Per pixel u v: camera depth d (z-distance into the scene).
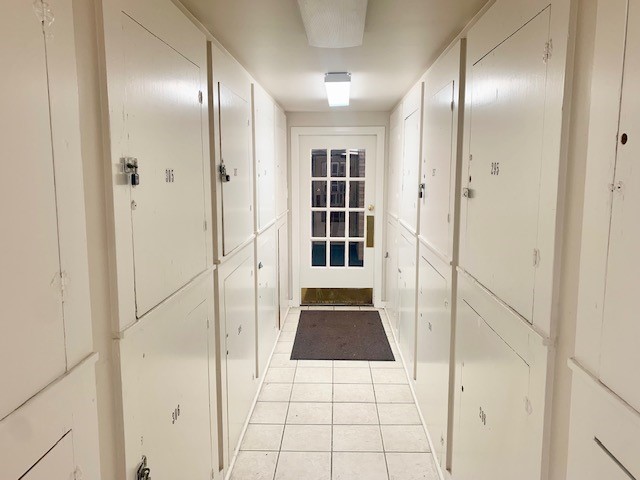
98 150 1.05
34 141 0.81
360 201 5.18
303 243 5.25
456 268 2.04
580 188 1.02
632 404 0.81
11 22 0.75
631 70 0.82
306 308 5.27
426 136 2.71
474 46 1.77
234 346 2.44
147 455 1.31
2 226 0.73
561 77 1.07
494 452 1.54
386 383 3.43
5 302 0.74
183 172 1.60
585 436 0.98
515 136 1.35
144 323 1.26
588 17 0.99
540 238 1.18
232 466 2.43
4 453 0.74
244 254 2.70
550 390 1.15
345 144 5.05
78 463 0.96
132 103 1.19
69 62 0.92
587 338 0.98
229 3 1.66
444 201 2.21
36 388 0.82
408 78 3.03
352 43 2.04
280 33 2.02
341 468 2.44
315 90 3.50
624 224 0.84
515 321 1.35
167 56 1.44
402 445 2.64
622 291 0.85
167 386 1.47
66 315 0.92
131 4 1.18
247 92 2.76
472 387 1.80
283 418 2.94
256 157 3.03
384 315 5.01
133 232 1.20
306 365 3.75
